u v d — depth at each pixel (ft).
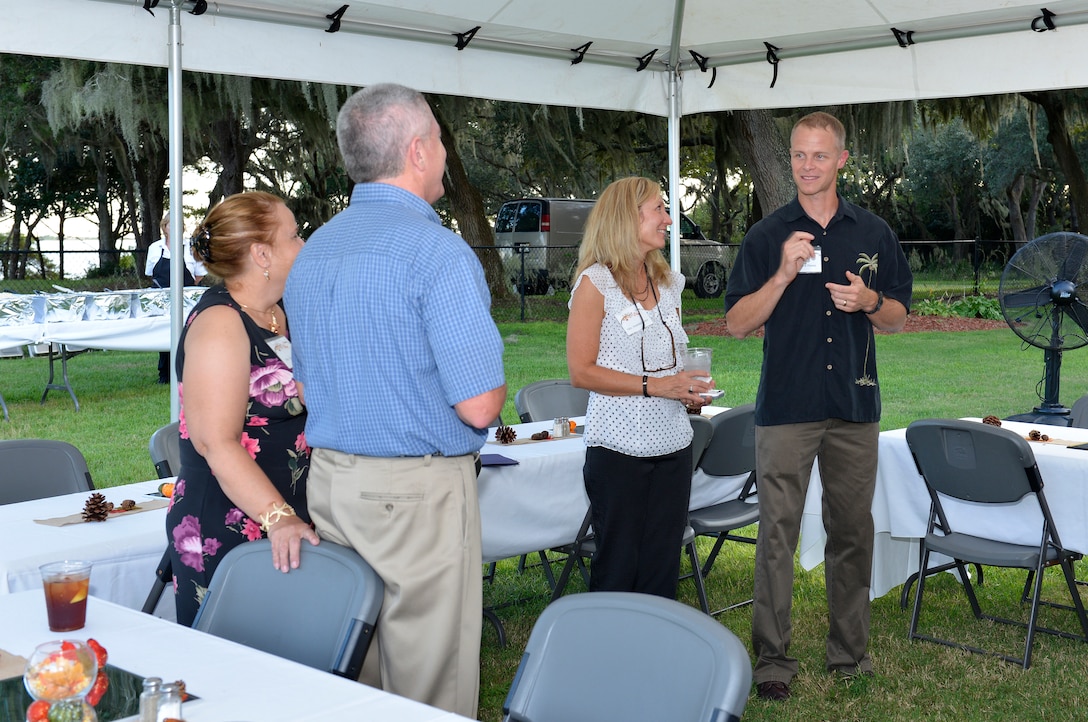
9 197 74.08
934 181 85.20
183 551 7.34
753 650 11.40
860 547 11.00
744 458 13.60
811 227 10.48
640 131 52.75
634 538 10.07
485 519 11.72
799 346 10.43
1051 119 54.70
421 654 6.53
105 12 13.08
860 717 10.37
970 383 33.63
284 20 14.35
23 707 4.61
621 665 5.28
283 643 6.20
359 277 6.38
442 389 6.46
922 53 16.25
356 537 6.55
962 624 13.35
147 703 4.21
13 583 8.01
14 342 26.81
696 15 17.01
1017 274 17.52
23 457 10.62
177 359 7.22
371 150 6.59
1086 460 11.56
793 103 17.46
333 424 6.60
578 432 14.24
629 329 9.91
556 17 16.07
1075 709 10.55
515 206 58.75
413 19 15.39
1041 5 14.96
